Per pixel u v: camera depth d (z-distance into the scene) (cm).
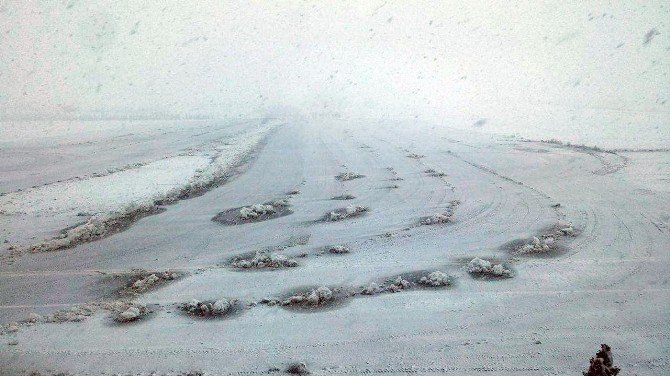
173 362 781
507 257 1250
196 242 1491
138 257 1357
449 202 1905
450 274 1147
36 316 966
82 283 1165
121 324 934
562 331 839
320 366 750
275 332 880
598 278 1078
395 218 1697
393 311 953
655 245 1295
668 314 887
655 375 692
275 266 1247
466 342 812
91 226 1609
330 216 1741
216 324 924
